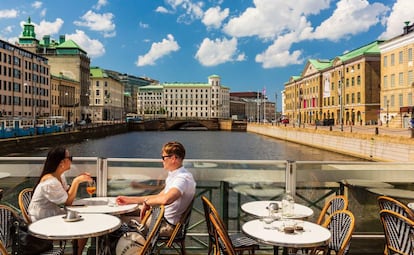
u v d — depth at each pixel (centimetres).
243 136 9775
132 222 496
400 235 427
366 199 586
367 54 6725
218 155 5303
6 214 449
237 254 489
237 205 579
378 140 3828
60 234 381
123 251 434
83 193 584
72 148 5972
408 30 5734
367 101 6800
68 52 11269
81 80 11581
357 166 584
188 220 481
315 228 414
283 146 6419
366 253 584
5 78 6756
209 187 584
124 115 16412
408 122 5397
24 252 430
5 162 584
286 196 468
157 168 580
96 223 420
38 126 5688
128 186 583
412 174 591
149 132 12181
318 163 577
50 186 470
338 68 7994
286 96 12612
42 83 8556
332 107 8375
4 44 6738
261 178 579
